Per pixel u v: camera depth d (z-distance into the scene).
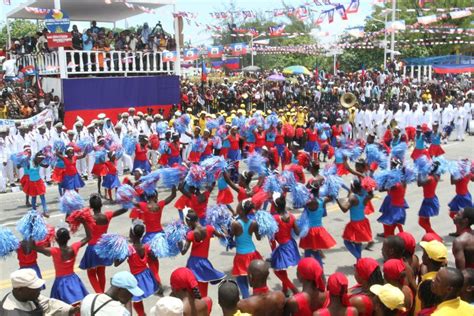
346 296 4.75
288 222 7.71
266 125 18.33
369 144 13.21
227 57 49.00
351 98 24.86
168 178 9.02
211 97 28.98
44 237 6.88
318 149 19.05
